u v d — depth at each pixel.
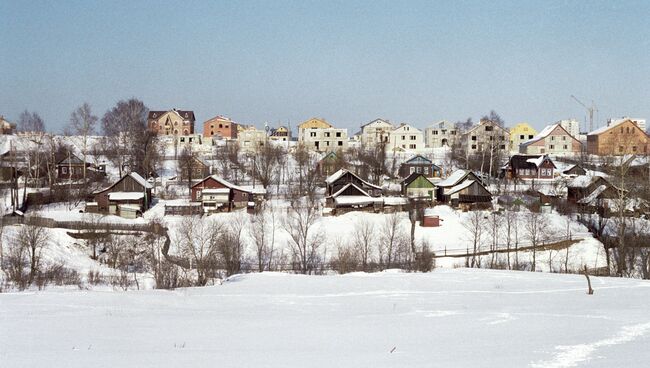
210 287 43.12
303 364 20.36
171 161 128.00
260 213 77.06
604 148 133.00
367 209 81.50
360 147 138.12
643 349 21.72
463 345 23.25
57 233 65.50
